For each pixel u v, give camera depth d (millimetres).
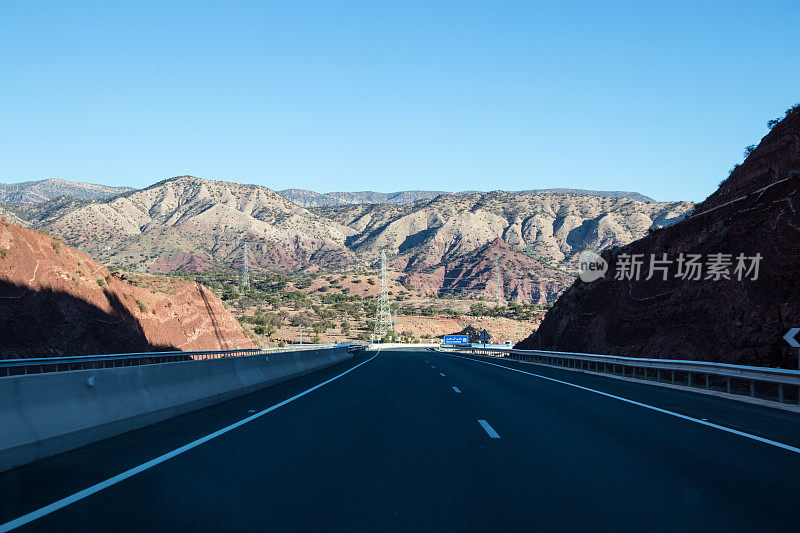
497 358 61531
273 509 6234
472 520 5906
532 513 6137
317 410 14336
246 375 19547
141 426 11492
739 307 24922
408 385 22062
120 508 6195
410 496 6762
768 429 11727
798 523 5832
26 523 5676
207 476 7621
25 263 41875
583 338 43719
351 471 7953
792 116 31375
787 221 24844
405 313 198250
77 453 9008
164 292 65125
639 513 6145
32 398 8852
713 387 22344
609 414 13828
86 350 42125
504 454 9109
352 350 64938
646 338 32969
